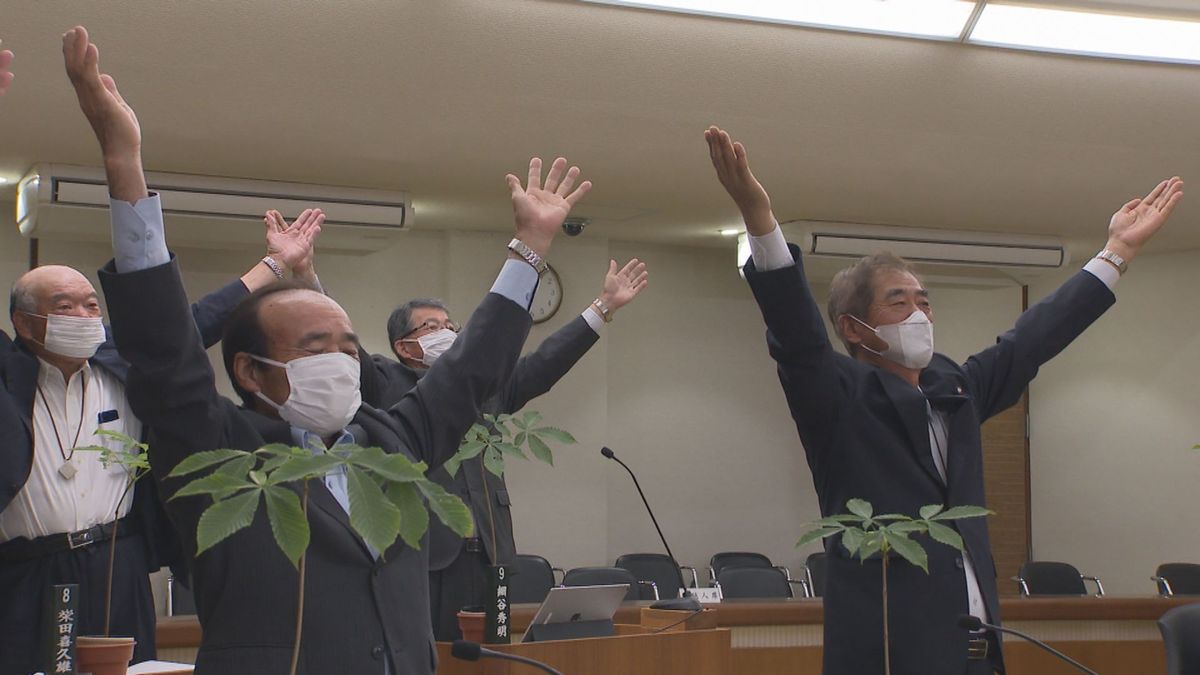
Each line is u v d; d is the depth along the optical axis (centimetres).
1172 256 883
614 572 623
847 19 511
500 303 187
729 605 495
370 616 162
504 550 358
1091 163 642
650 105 555
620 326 864
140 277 156
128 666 257
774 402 898
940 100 568
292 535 135
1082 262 903
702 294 887
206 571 160
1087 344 919
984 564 232
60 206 612
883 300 247
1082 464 912
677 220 779
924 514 205
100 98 157
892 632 228
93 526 297
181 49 487
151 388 157
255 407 178
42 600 290
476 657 180
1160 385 880
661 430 868
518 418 318
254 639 157
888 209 738
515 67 520
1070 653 536
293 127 565
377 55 504
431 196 702
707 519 872
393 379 352
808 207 734
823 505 245
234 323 177
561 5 488
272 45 491
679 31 510
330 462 137
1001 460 938
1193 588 756
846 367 242
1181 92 576
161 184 631
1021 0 506
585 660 300
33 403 298
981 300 938
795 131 589
